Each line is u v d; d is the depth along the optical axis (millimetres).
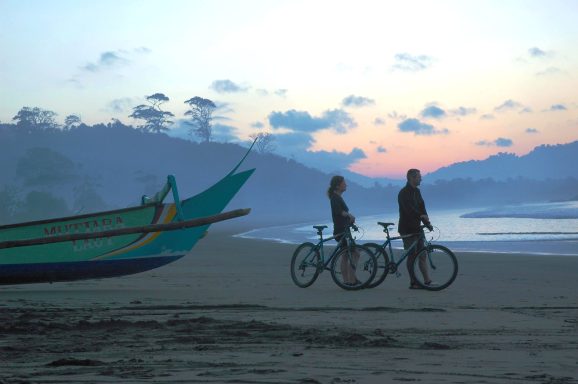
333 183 11016
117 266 11156
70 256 10984
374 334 6211
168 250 11234
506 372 4320
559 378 4145
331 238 10984
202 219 10266
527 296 9773
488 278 12727
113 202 162250
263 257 19406
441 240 27875
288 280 12445
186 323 6848
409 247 10805
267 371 4234
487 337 6070
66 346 5480
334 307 8492
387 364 4574
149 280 12484
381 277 10914
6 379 3971
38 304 8914
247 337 5930
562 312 7980
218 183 11219
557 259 17250
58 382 3877
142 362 4629
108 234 10086
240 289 10844
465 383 3943
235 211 10258
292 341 5703
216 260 18250
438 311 8047
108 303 9016
